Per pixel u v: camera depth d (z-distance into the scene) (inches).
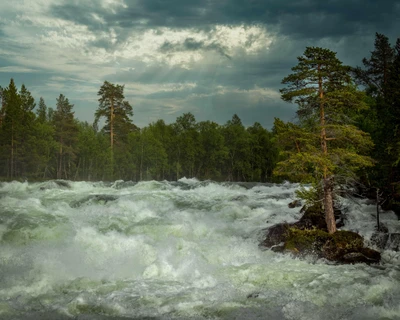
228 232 712.4
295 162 569.9
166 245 604.7
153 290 436.1
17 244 619.5
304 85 596.7
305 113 595.5
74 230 677.9
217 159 3420.3
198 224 726.5
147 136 2989.7
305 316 366.3
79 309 385.1
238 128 3683.6
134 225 704.4
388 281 452.4
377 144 813.9
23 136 2504.9
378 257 550.6
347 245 559.8
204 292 429.7
